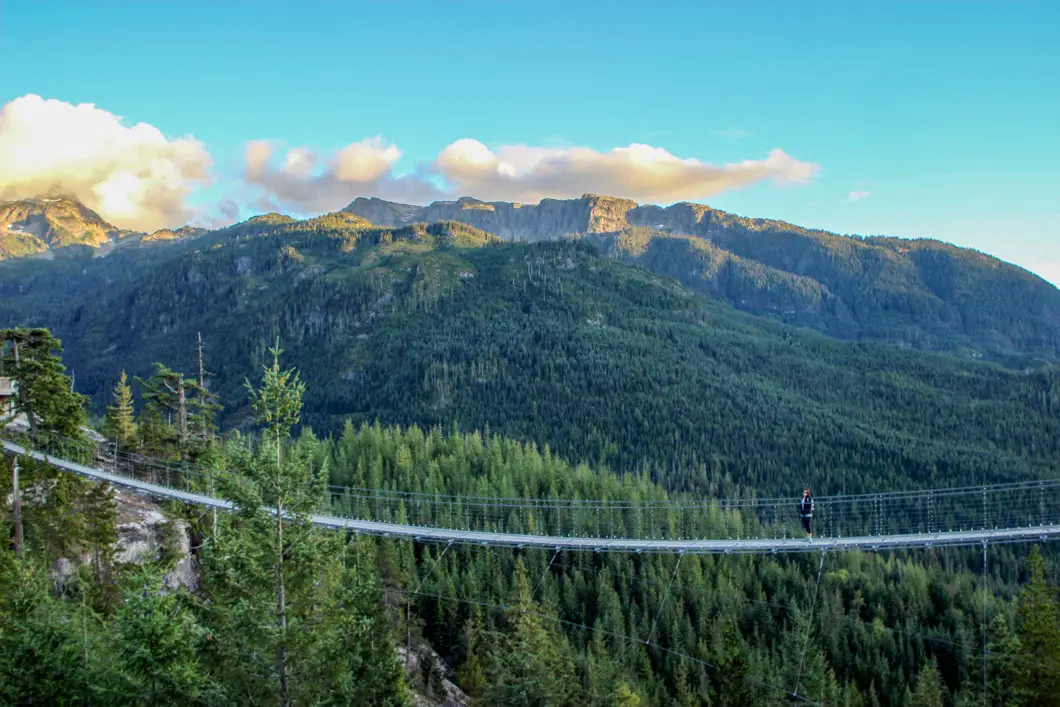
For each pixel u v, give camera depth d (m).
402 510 107.19
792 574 116.25
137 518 54.56
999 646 52.72
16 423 59.97
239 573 22.80
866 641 102.50
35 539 43.66
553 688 50.47
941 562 149.12
